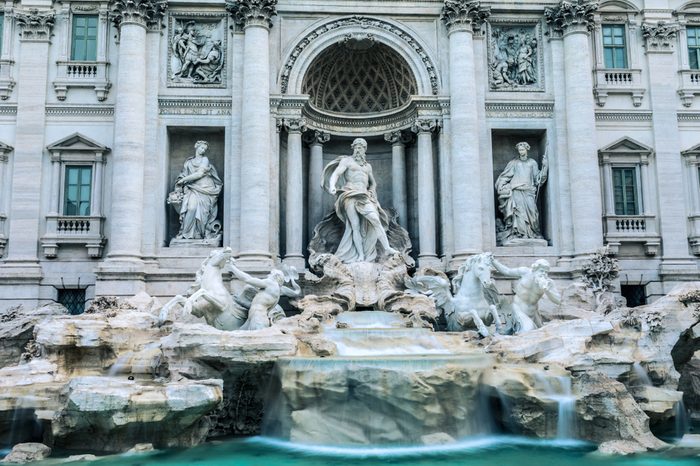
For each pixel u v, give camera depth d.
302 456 15.66
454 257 26.88
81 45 28.95
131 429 16.00
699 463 14.84
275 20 28.42
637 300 29.17
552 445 16.80
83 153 27.94
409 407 16.45
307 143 29.83
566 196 28.05
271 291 21.69
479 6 28.23
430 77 28.53
